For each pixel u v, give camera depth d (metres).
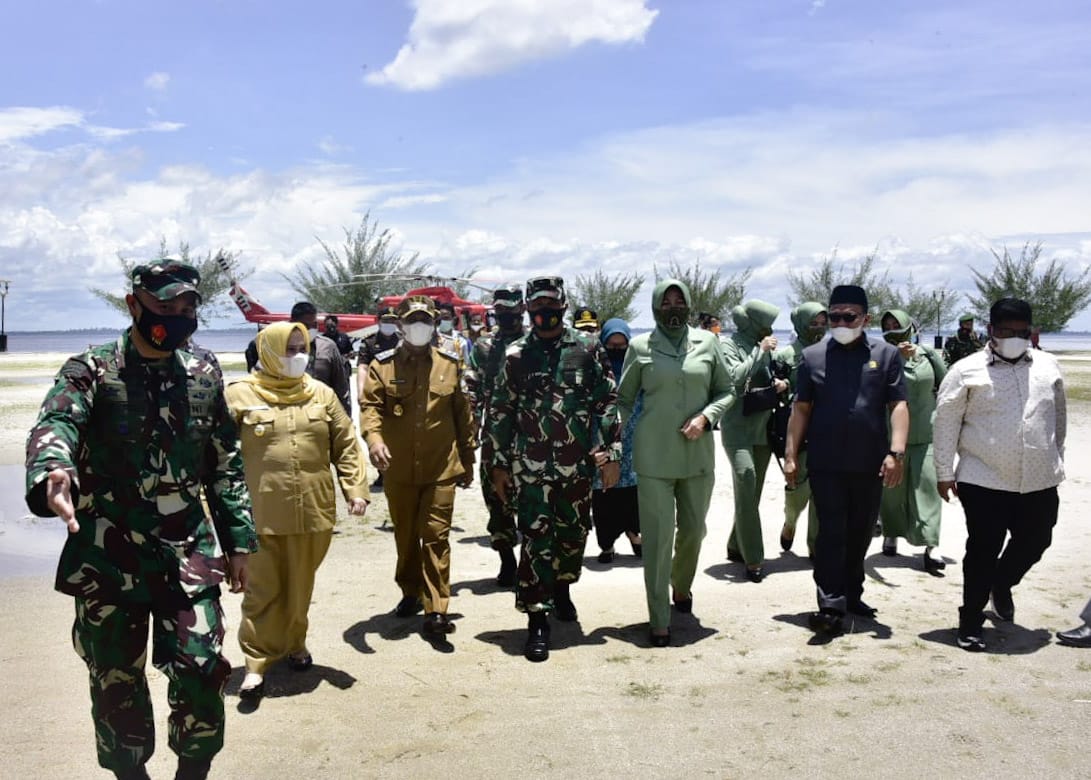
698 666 4.91
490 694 4.54
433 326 5.49
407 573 5.83
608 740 3.99
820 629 5.42
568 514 5.29
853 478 5.50
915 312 49.12
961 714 4.22
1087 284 48.62
